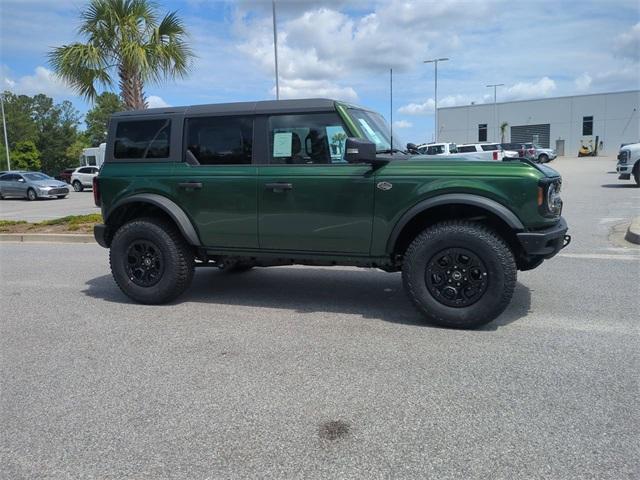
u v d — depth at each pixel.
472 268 4.69
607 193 17.36
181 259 5.79
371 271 7.55
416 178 4.76
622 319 5.03
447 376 3.81
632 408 3.29
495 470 2.69
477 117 72.81
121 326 5.21
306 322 5.18
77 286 7.07
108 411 3.43
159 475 2.74
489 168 4.64
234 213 5.42
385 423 3.18
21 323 5.40
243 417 3.30
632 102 64.75
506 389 3.58
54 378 3.98
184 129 5.64
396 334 4.75
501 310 4.66
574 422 3.13
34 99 85.69
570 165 44.25
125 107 13.17
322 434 3.08
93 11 12.47
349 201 4.98
